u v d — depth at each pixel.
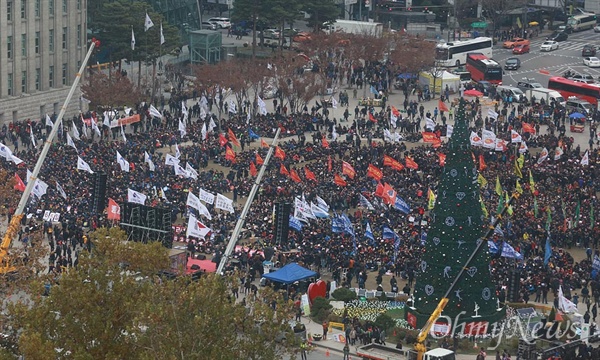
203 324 157.50
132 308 167.38
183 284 165.38
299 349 177.12
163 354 156.00
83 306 171.00
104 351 169.00
